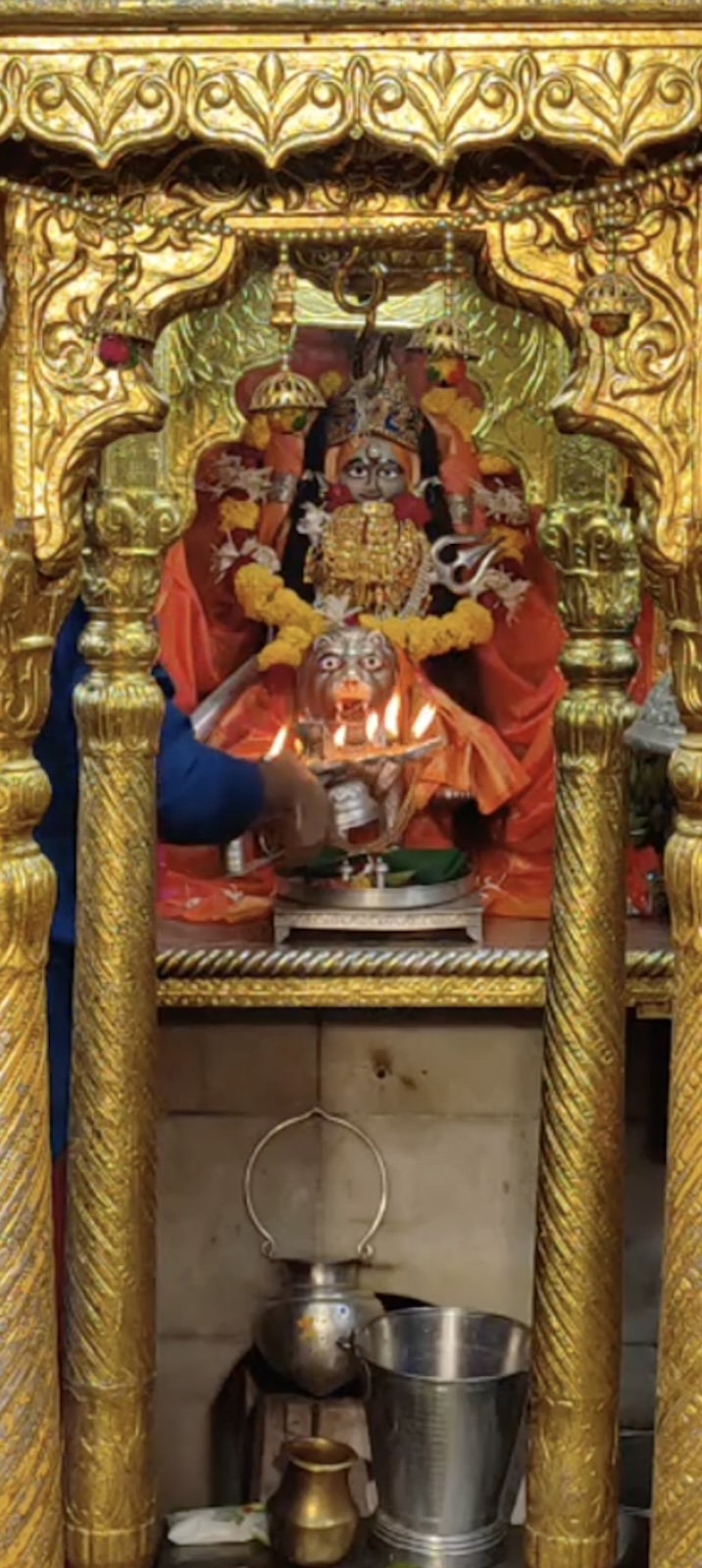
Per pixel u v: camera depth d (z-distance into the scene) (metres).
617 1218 1.50
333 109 0.97
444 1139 2.02
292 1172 2.03
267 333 1.67
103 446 1.05
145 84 0.97
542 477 1.68
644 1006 1.86
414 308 1.73
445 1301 2.03
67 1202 1.60
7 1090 1.04
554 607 2.00
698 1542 1.03
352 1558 1.65
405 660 1.99
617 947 1.49
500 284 1.05
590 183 1.02
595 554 1.47
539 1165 1.52
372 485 1.96
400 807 1.93
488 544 1.98
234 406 1.68
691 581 1.01
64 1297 1.64
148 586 1.51
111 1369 1.53
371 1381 1.67
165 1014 2.00
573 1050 1.48
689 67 0.96
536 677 2.01
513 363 1.67
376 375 1.79
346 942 1.90
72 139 0.97
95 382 1.02
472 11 0.95
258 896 2.02
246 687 2.01
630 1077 1.98
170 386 1.67
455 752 1.99
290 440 1.97
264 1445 1.91
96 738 1.50
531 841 2.03
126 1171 1.51
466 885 1.95
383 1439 1.66
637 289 1.00
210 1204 2.02
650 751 1.51
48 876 1.05
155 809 1.55
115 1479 1.54
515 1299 2.03
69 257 1.02
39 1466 1.05
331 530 1.96
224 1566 1.65
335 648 1.93
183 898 2.02
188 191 1.03
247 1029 2.01
